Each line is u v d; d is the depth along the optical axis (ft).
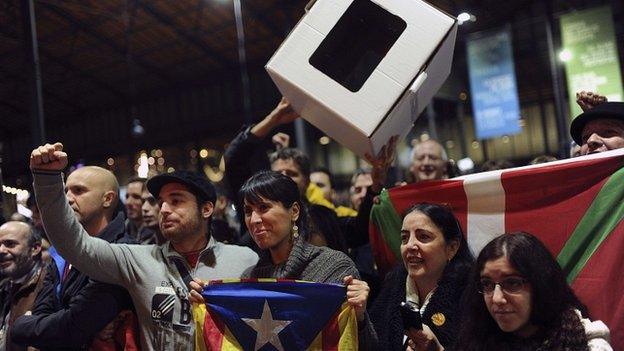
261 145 12.30
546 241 9.34
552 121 60.59
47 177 8.48
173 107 49.62
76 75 30.71
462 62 44.70
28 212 20.20
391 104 8.60
